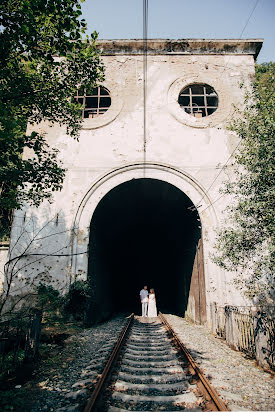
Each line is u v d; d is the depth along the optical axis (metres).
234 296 10.39
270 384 4.82
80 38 5.61
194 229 12.95
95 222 12.27
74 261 11.01
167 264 23.23
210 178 11.92
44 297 10.30
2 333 5.55
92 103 14.80
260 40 13.41
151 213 16.88
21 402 4.00
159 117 12.73
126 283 25.50
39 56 5.59
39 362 5.79
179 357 6.09
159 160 12.18
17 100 5.87
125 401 4.00
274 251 6.23
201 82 13.16
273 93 6.66
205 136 12.48
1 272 10.96
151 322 12.90
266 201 6.30
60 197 11.73
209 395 4.04
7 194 7.50
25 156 12.10
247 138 7.10
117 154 12.28
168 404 3.94
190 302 14.16
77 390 4.33
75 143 12.40
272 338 5.82
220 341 8.23
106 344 7.28
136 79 13.25
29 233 11.31
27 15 4.86
